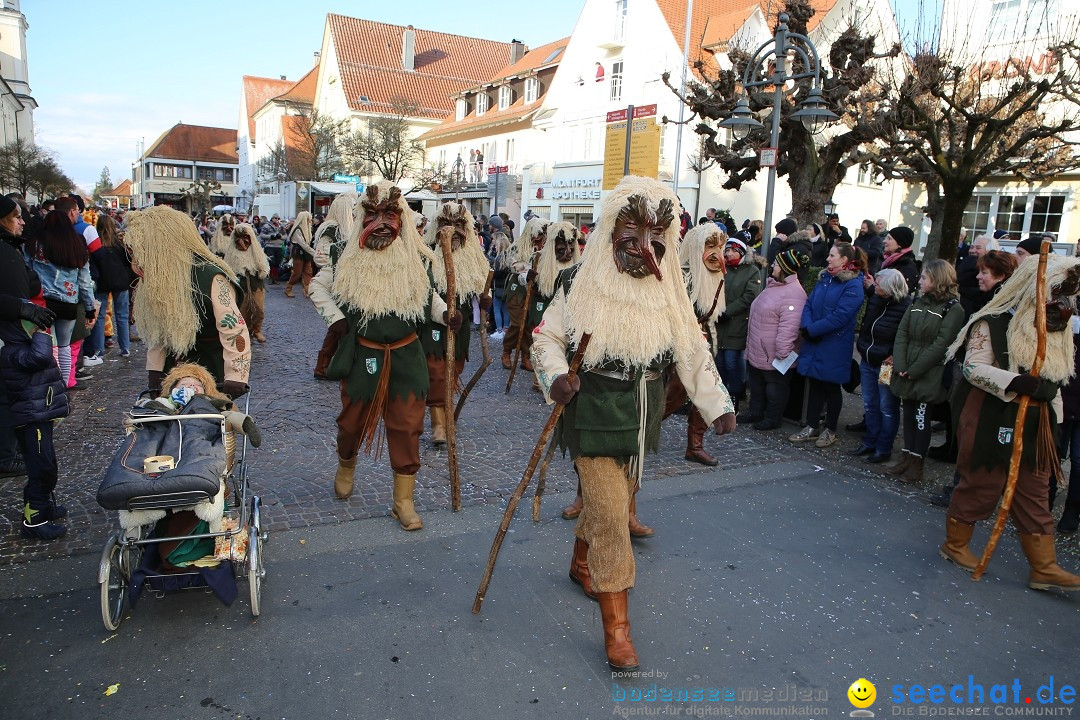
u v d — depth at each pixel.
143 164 69.06
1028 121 11.87
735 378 7.13
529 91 31.27
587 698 2.81
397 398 4.09
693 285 5.36
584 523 3.41
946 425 5.84
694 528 4.42
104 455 5.27
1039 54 12.50
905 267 6.79
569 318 3.06
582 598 3.54
